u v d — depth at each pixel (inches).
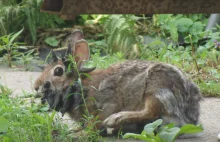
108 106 350.6
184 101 349.4
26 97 449.7
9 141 323.0
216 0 255.1
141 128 352.2
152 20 816.9
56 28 822.5
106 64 562.3
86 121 344.8
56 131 345.1
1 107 376.5
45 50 759.7
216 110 445.7
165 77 347.3
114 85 352.2
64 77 353.4
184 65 587.5
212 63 600.1
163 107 343.6
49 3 247.6
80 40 360.5
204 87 504.4
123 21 746.2
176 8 254.7
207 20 781.3
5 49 698.8
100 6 249.3
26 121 348.2
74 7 247.1
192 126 298.7
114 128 350.9
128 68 356.5
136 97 349.4
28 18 779.4
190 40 645.3
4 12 789.9
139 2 251.3
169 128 305.0
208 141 352.5
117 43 729.6
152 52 689.0
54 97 353.7
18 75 601.0
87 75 346.6
